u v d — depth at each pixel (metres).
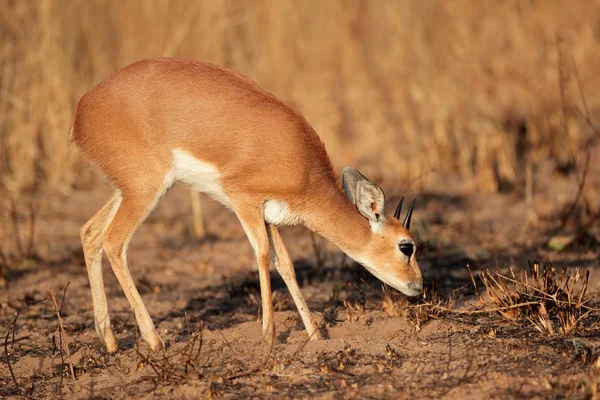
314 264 12.70
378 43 22.52
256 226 9.09
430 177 16.84
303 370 7.85
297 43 21.89
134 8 18.22
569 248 12.54
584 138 17.84
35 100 17.00
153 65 9.07
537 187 16.09
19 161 16.72
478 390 7.04
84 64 18.05
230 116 8.89
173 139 8.91
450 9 22.05
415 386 7.24
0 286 12.03
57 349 9.20
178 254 13.70
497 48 21.62
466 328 8.90
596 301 9.56
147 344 9.17
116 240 9.01
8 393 7.85
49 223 15.11
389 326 9.25
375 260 9.66
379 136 18.95
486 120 18.73
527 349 7.96
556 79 19.80
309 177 9.17
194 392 7.45
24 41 17.14
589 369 7.33
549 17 21.70
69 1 17.64
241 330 9.48
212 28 19.03
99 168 9.13
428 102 19.64
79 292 11.82
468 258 12.45
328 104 20.42
